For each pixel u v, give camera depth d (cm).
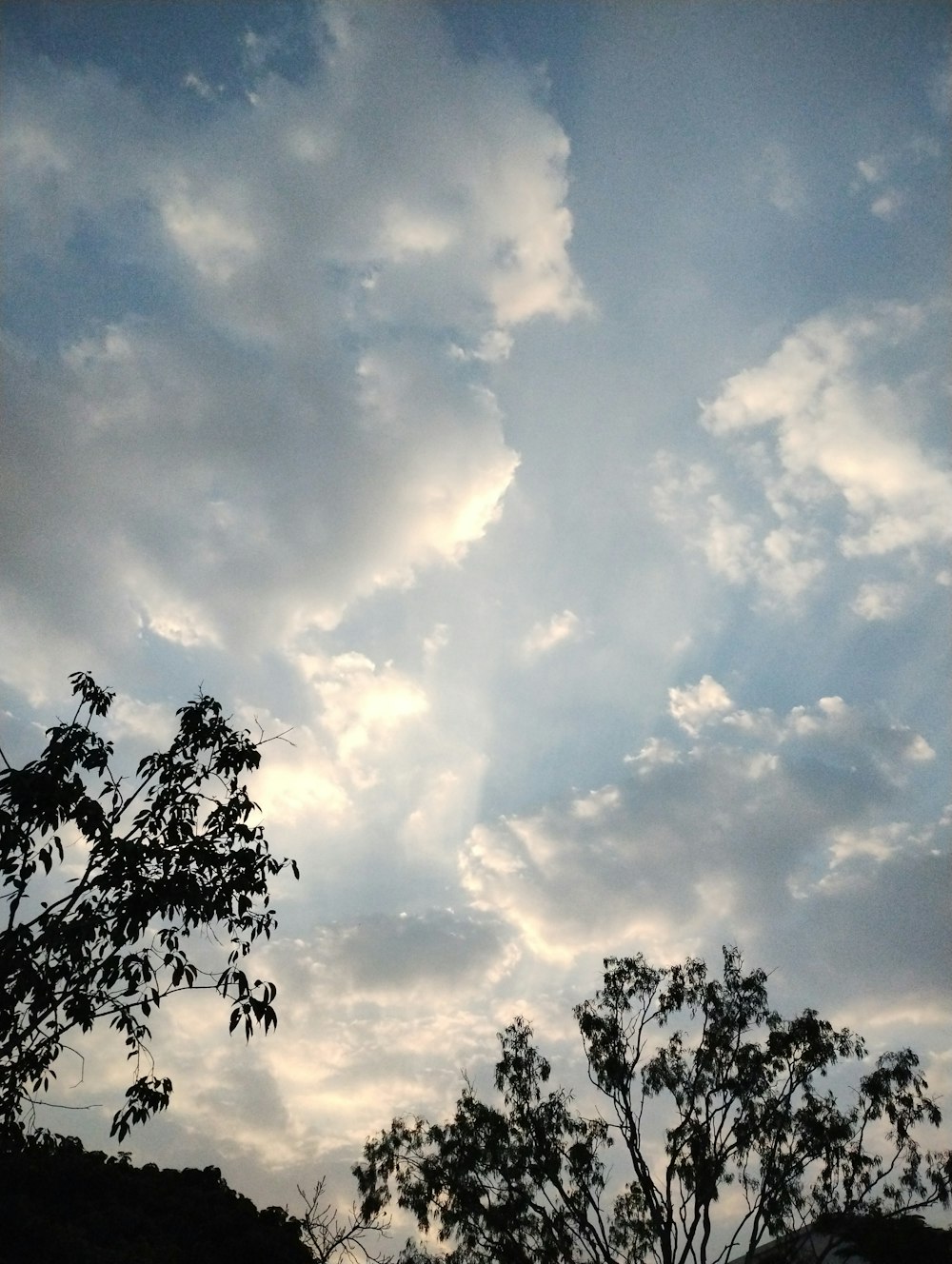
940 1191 2772
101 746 1498
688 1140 3098
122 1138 1322
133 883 1389
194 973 1388
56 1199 2302
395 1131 3284
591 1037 3388
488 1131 3234
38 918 1355
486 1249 3041
